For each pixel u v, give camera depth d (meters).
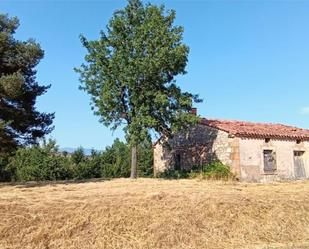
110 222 13.92
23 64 24.86
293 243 14.51
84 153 41.50
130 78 28.03
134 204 15.38
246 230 15.09
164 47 28.50
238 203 16.75
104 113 29.31
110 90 29.03
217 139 30.78
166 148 36.12
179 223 14.48
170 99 29.88
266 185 24.38
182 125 29.72
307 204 18.09
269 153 31.05
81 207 14.70
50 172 37.16
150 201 15.98
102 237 13.24
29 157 38.25
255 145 30.14
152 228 13.95
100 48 29.28
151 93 28.66
